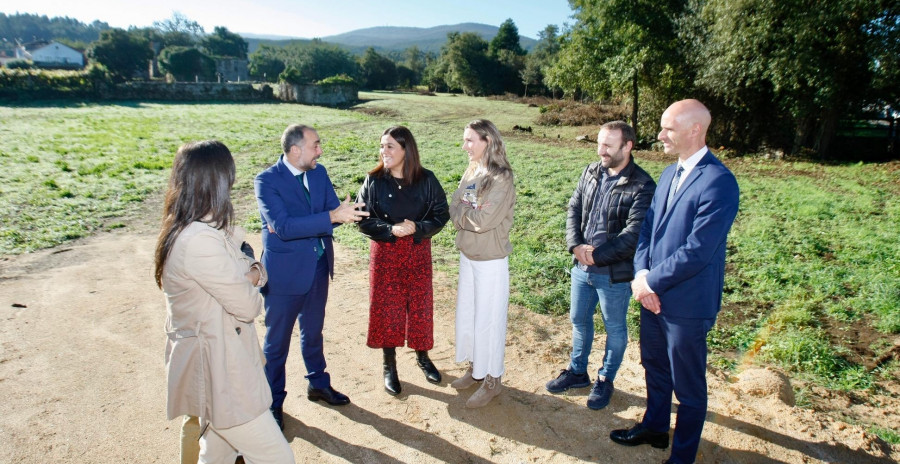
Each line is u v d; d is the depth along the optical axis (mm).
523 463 2953
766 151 19688
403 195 3488
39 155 14219
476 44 63906
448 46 70312
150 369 4012
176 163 2061
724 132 21812
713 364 4598
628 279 3137
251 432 2203
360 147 17984
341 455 3006
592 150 19641
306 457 2979
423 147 18438
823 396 4145
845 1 15180
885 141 20875
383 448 3072
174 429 3250
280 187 3100
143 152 15703
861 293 6113
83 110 30344
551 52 59094
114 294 5672
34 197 9914
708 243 2477
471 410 3475
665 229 2770
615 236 3221
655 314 2859
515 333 4816
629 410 3486
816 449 3025
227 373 2123
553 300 5730
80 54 96875
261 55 86625
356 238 7953
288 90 45719
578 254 3328
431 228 3467
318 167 3473
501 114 35000
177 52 65312
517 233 8523
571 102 34125
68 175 11938
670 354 2762
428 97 51875
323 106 42625
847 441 3115
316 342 3398
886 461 2957
